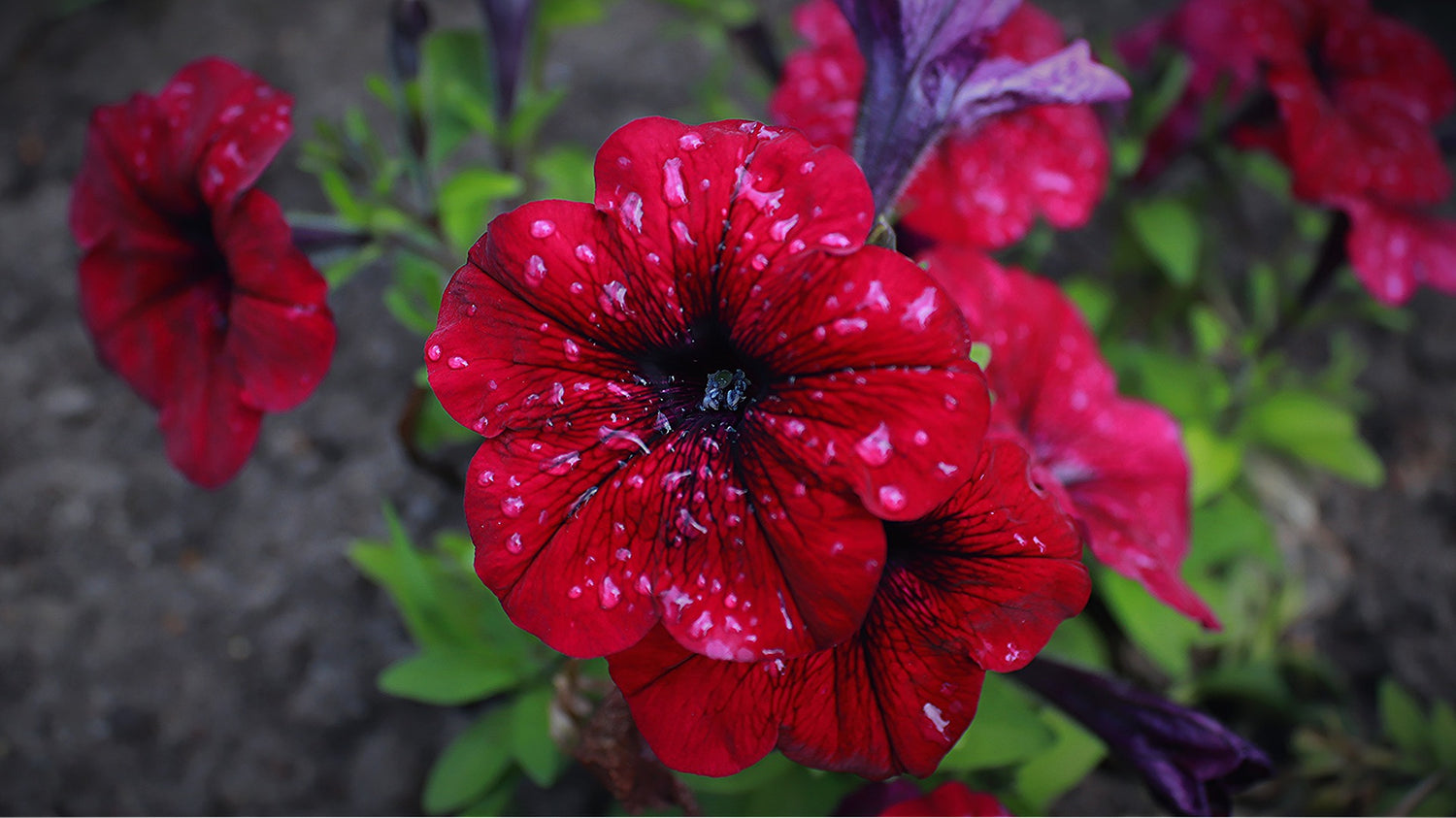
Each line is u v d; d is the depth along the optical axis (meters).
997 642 0.21
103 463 0.38
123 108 0.26
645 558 0.19
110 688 0.35
